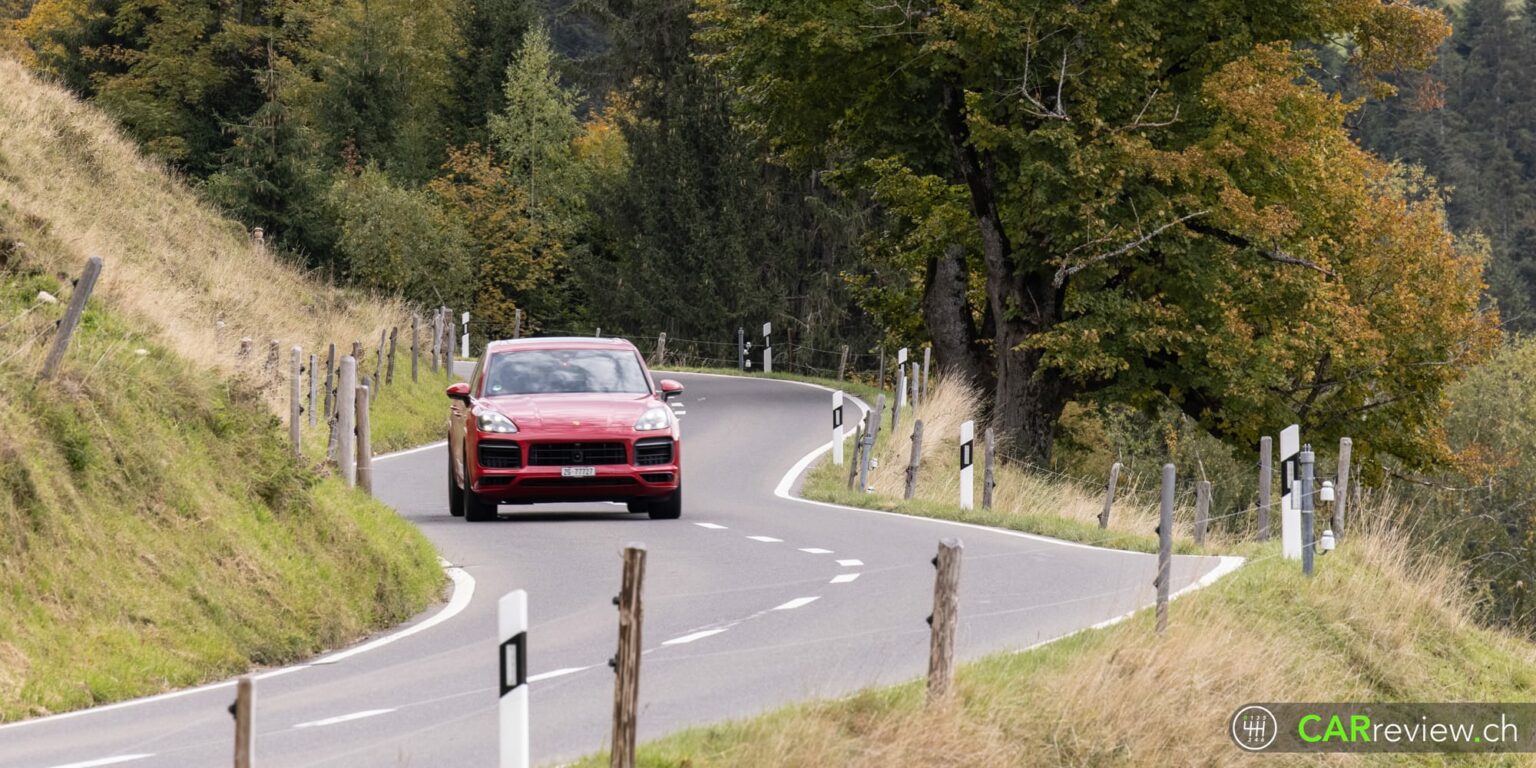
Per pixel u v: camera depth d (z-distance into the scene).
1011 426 53.16
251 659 19.56
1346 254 58.75
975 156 52.41
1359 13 53.16
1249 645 19.89
